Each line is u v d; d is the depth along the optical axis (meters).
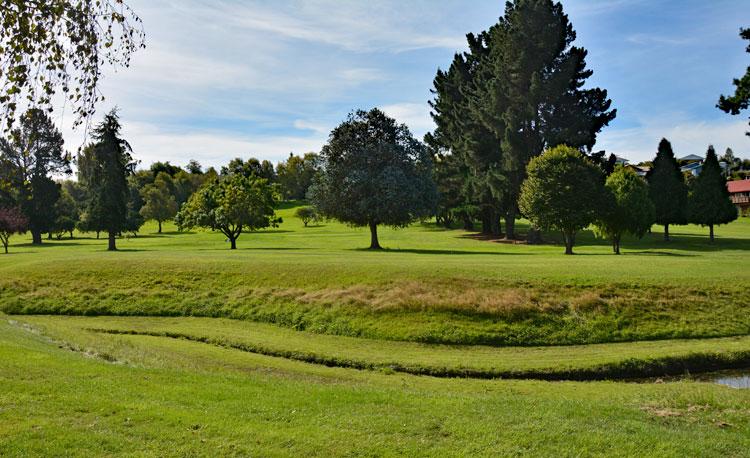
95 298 26.52
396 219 50.53
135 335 21.42
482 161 62.81
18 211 66.69
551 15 55.09
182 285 27.58
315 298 24.42
